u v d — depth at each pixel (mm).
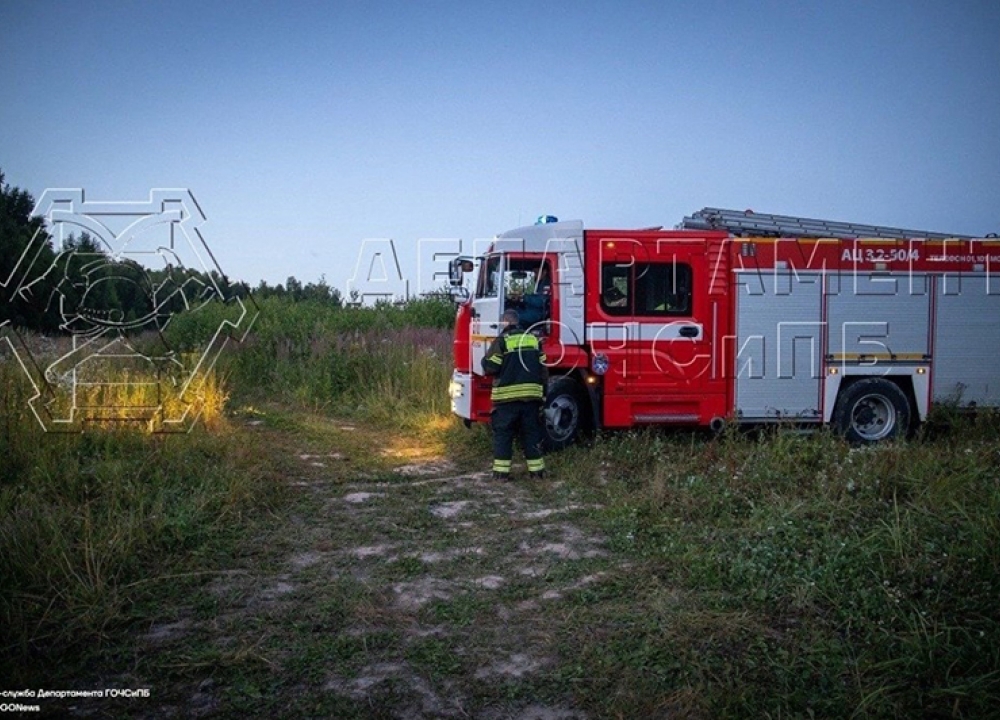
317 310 18266
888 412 9602
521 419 8164
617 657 4145
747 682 3873
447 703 3736
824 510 6031
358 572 5430
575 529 6434
